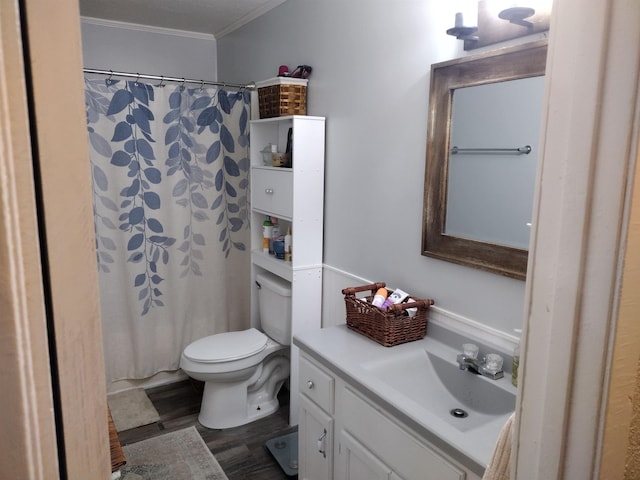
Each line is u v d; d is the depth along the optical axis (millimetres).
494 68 1667
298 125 2535
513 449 833
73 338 438
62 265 418
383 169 2248
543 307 744
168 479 2340
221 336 2891
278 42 3039
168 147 2926
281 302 2822
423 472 1437
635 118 614
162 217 2990
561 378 721
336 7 2465
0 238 366
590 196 658
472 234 1824
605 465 710
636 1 595
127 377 3135
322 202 2682
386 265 2293
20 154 371
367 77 2293
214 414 2773
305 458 2104
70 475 450
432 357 1885
